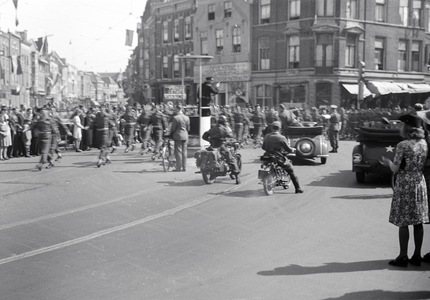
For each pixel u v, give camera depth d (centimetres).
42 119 1633
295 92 3891
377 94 3738
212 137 1317
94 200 1088
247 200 1081
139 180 1387
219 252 692
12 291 542
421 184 623
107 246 721
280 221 880
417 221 618
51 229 823
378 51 3997
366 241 749
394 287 557
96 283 568
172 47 5078
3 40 5972
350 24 3778
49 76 9425
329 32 3728
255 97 4147
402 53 4169
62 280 578
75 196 1139
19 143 2130
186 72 4866
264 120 2612
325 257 669
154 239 761
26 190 1217
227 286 559
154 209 985
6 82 6078
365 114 3088
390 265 635
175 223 867
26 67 7212
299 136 1781
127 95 9162
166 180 1388
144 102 6028
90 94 17288
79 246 721
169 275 596
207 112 1962
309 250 702
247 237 773
